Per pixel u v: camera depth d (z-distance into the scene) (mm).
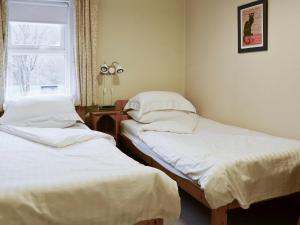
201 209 2898
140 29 4293
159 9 4367
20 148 2619
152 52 4391
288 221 2668
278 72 3072
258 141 2822
